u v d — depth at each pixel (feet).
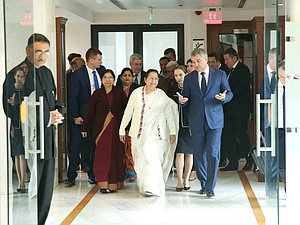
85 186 28.53
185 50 43.19
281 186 15.78
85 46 43.29
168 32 43.37
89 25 43.19
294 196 15.74
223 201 24.54
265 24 18.26
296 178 15.71
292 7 15.56
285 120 15.75
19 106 15.48
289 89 15.71
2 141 18.45
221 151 32.32
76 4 37.11
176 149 26.55
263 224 20.57
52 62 27.61
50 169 17.62
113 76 26.68
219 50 42.32
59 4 32.09
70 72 30.91
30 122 15.90
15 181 15.66
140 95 25.49
